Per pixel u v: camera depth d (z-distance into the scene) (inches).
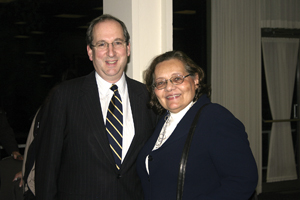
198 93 63.9
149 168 60.9
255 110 178.2
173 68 61.4
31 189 80.2
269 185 187.5
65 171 65.6
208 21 170.9
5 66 152.0
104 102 69.3
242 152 52.7
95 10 156.5
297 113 190.5
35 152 72.6
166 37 97.0
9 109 152.7
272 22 181.2
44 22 153.7
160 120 68.8
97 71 68.7
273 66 184.7
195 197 54.5
